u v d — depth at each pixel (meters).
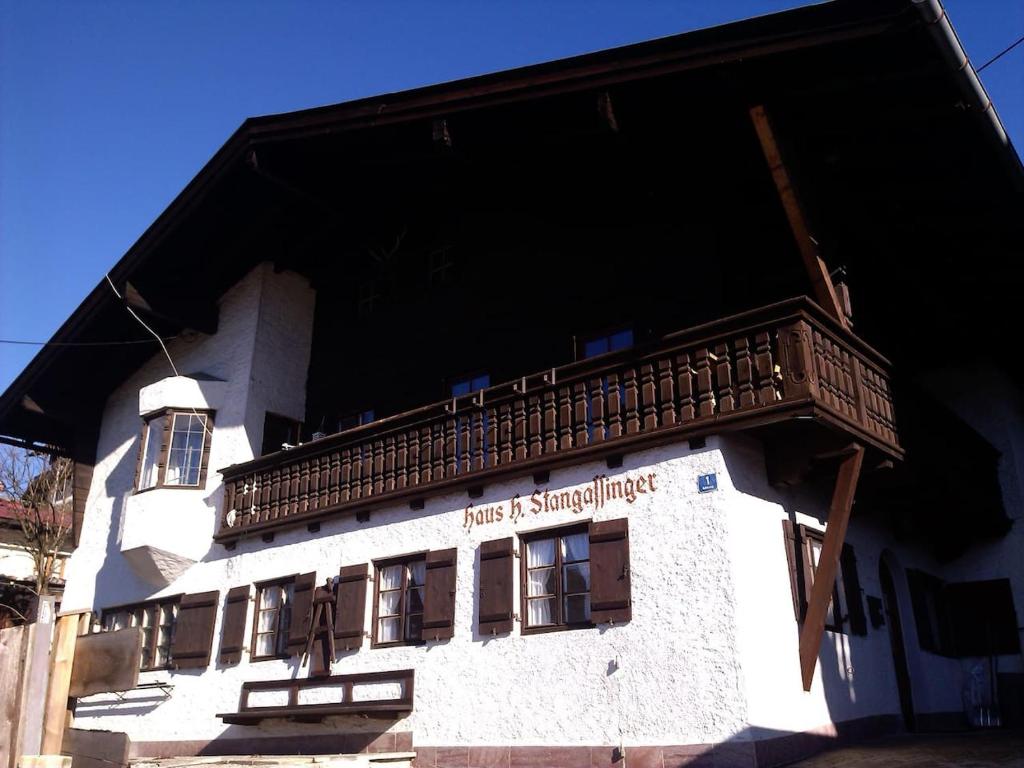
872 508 11.89
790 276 11.40
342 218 15.03
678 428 9.65
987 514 14.04
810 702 9.57
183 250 16.36
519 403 11.24
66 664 6.17
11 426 20.50
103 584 17.58
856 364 10.15
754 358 9.43
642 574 9.64
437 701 10.96
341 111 12.43
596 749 9.45
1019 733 11.29
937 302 13.62
